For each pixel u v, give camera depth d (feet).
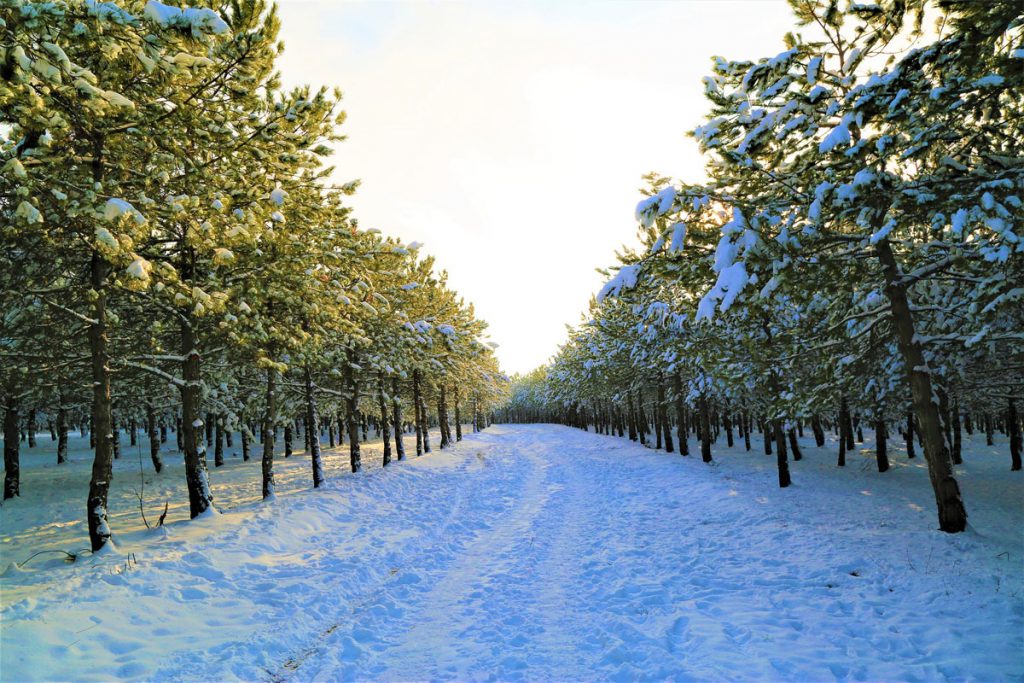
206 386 55.01
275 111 32.94
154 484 69.05
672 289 68.44
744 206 29.12
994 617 19.94
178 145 29.45
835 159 28.94
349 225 44.42
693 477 58.80
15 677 16.44
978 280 27.94
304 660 19.88
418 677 18.39
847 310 40.19
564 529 40.57
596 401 171.53
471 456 98.12
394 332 73.26
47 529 41.88
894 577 25.08
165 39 18.95
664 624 21.88
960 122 26.32
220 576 27.94
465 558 33.73
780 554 30.45
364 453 105.50
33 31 17.17
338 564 31.45
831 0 28.89
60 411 91.25
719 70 31.81
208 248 30.94
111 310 39.83
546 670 18.51
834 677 16.72
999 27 20.89
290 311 41.22
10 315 37.50
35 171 24.03
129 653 19.25
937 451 31.17
